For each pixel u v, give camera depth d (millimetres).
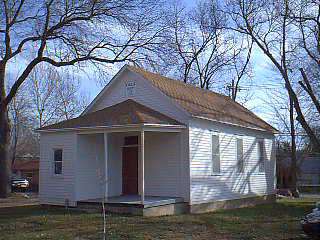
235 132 25172
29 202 27328
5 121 30250
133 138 22500
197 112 21359
